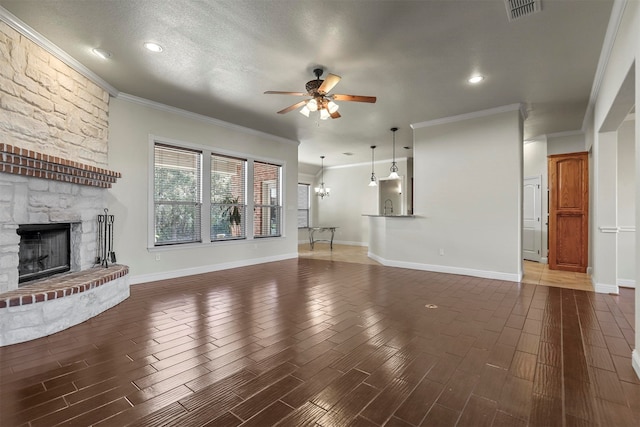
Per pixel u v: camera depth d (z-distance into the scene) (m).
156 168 4.77
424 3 2.44
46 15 2.58
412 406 1.68
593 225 4.70
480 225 5.02
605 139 4.07
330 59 3.32
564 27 2.75
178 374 2.00
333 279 4.84
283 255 6.89
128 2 2.42
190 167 5.20
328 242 10.84
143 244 4.52
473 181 5.07
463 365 2.13
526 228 6.75
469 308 3.39
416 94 4.27
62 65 3.22
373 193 9.91
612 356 2.26
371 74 3.68
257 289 4.20
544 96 4.32
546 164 6.37
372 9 2.52
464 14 2.58
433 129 5.48
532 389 1.84
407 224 5.84
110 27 2.75
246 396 1.77
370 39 2.95
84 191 3.57
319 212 11.11
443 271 5.38
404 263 5.88
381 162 9.76
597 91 3.90
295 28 2.78
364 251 8.59
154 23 2.70
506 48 3.10
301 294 3.95
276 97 4.40
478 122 5.01
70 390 1.82
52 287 2.78
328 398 1.75
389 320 3.01
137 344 2.45
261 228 6.53
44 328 2.58
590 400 1.73
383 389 1.84
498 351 2.34
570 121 5.43
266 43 3.02
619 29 2.57
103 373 2.01
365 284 4.51
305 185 10.91
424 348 2.39
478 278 4.92
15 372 2.02
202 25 2.73
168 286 4.33
